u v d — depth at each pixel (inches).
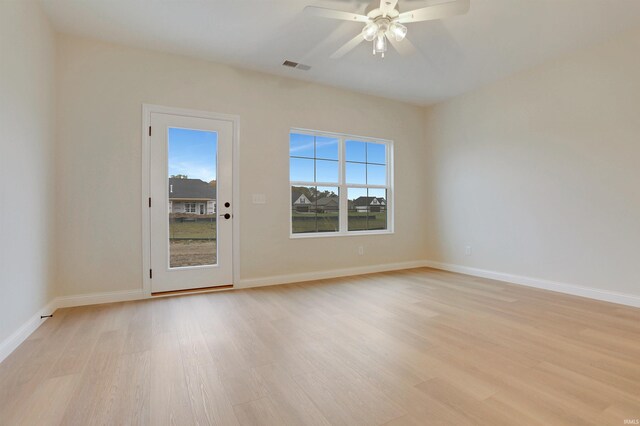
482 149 169.9
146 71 129.5
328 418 54.6
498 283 154.9
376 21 94.9
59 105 115.9
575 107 131.3
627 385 64.4
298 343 85.7
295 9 104.2
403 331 94.0
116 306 118.3
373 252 185.8
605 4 100.9
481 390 63.1
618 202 119.4
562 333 91.8
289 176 159.2
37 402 58.9
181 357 77.4
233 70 145.6
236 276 145.7
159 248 131.6
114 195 124.0
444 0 100.0
